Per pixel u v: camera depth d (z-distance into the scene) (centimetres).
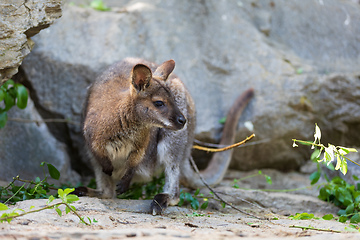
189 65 1188
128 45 1155
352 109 1162
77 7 1210
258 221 745
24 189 820
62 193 601
